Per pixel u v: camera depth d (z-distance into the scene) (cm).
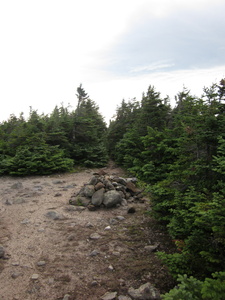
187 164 648
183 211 478
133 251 553
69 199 988
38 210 862
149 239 618
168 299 251
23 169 1505
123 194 983
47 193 1116
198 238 398
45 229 688
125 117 2514
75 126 2112
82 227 704
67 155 1981
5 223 734
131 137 1644
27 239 620
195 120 641
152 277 445
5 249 562
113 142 2473
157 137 1164
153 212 716
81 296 391
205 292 255
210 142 595
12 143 1795
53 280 438
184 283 276
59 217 782
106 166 2092
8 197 1036
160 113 1623
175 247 563
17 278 445
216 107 608
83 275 455
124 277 447
